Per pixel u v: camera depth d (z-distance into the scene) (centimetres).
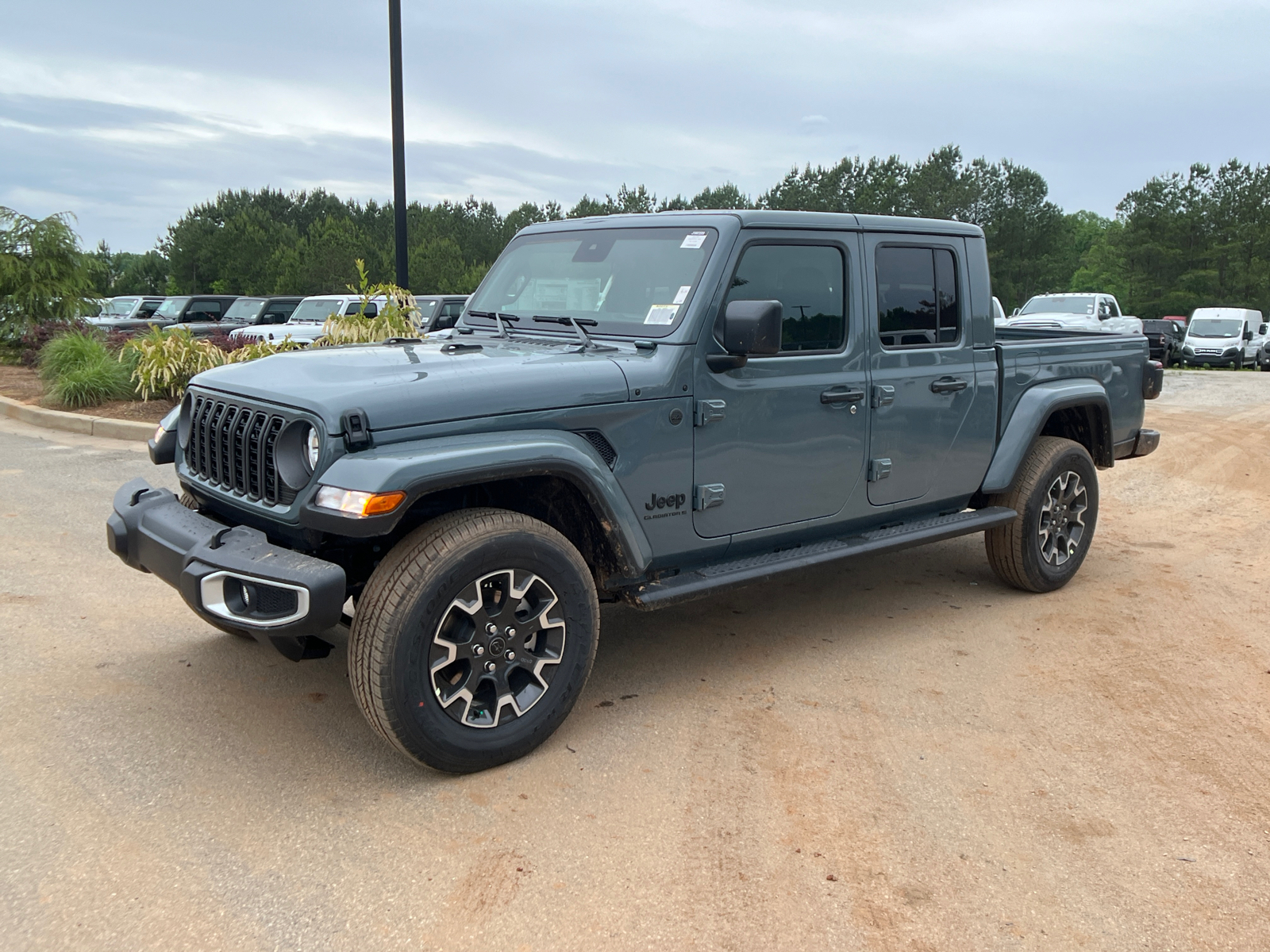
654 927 250
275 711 368
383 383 310
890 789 325
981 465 498
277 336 1683
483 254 7912
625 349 377
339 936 243
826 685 411
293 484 304
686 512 377
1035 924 256
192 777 318
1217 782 334
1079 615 511
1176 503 806
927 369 460
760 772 334
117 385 1154
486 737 322
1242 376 2356
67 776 316
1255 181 5800
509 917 252
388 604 298
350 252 6150
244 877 265
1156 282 5938
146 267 8619
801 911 258
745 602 523
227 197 9425
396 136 1016
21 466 806
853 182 6069
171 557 319
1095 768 342
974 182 5541
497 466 308
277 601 293
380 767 329
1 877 261
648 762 338
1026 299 5712
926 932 251
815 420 413
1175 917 260
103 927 243
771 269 396
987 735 366
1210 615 516
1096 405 561
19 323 1719
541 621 331
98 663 407
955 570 595
